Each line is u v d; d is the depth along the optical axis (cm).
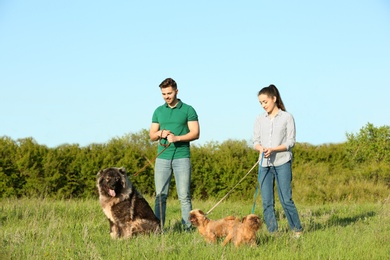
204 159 2217
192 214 862
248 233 794
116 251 761
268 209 938
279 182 925
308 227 998
